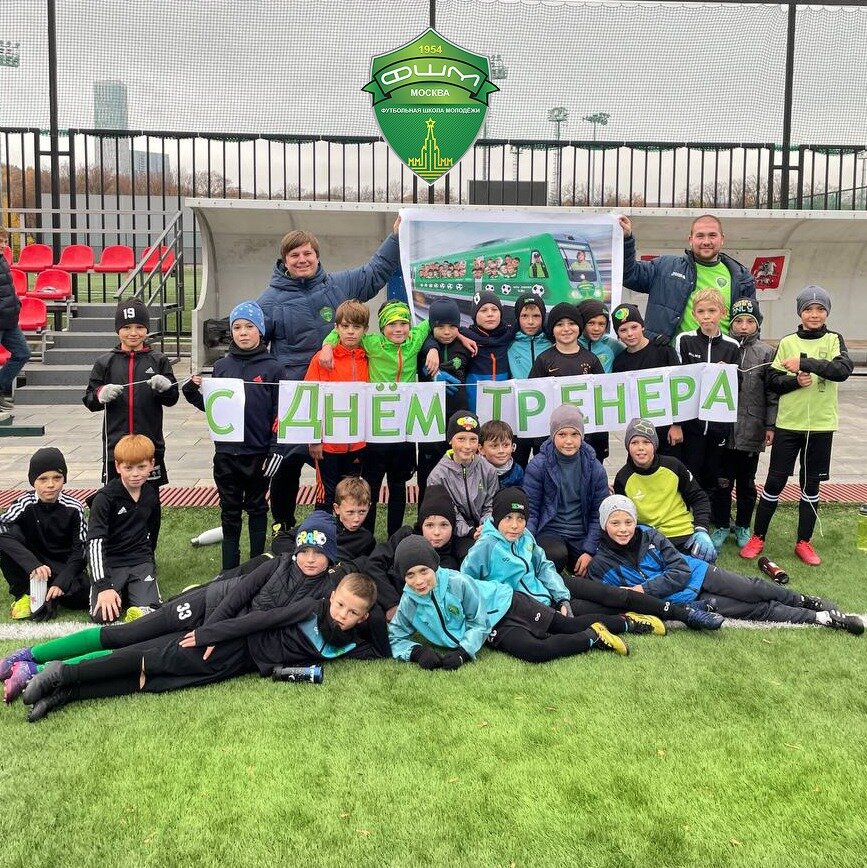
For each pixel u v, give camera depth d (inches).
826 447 193.9
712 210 437.1
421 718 124.4
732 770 110.7
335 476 195.8
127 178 767.7
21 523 168.1
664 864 92.0
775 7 517.3
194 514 232.4
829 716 125.2
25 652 136.6
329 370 190.4
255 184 522.9
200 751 114.9
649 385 197.3
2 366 352.2
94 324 448.8
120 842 95.5
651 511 180.5
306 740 118.0
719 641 153.9
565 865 91.7
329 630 139.4
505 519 156.6
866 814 101.3
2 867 90.7
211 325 442.6
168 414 382.3
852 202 587.2
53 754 113.7
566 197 565.9
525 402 196.1
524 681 136.9
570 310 200.1
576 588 162.7
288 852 93.9
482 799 104.0
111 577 168.6
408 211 252.4
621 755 114.3
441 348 199.6
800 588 180.2
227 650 136.9
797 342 194.5
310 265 203.3
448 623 147.2
